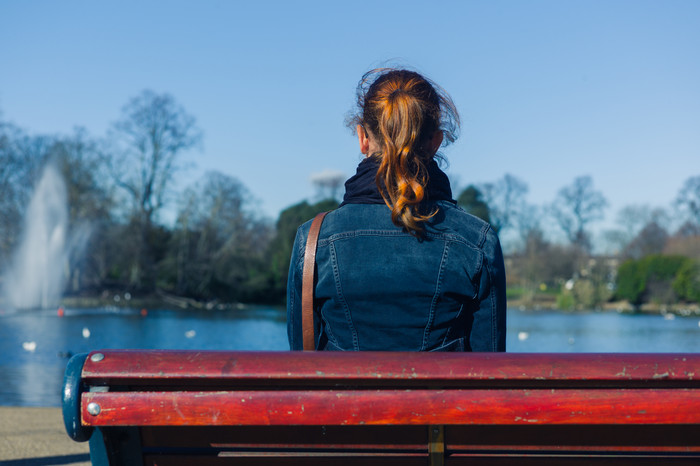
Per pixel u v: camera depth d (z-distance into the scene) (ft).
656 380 4.34
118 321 101.35
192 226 182.80
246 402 4.39
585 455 4.75
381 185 5.59
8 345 57.93
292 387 4.55
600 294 197.88
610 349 68.64
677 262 195.42
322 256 5.58
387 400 4.37
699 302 191.21
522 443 4.71
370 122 5.92
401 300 5.38
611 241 237.66
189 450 4.92
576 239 230.07
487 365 4.37
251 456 4.82
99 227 167.43
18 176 154.61
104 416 4.40
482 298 5.54
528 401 4.32
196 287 183.01
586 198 230.27
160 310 143.13
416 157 5.64
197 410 4.40
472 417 4.35
